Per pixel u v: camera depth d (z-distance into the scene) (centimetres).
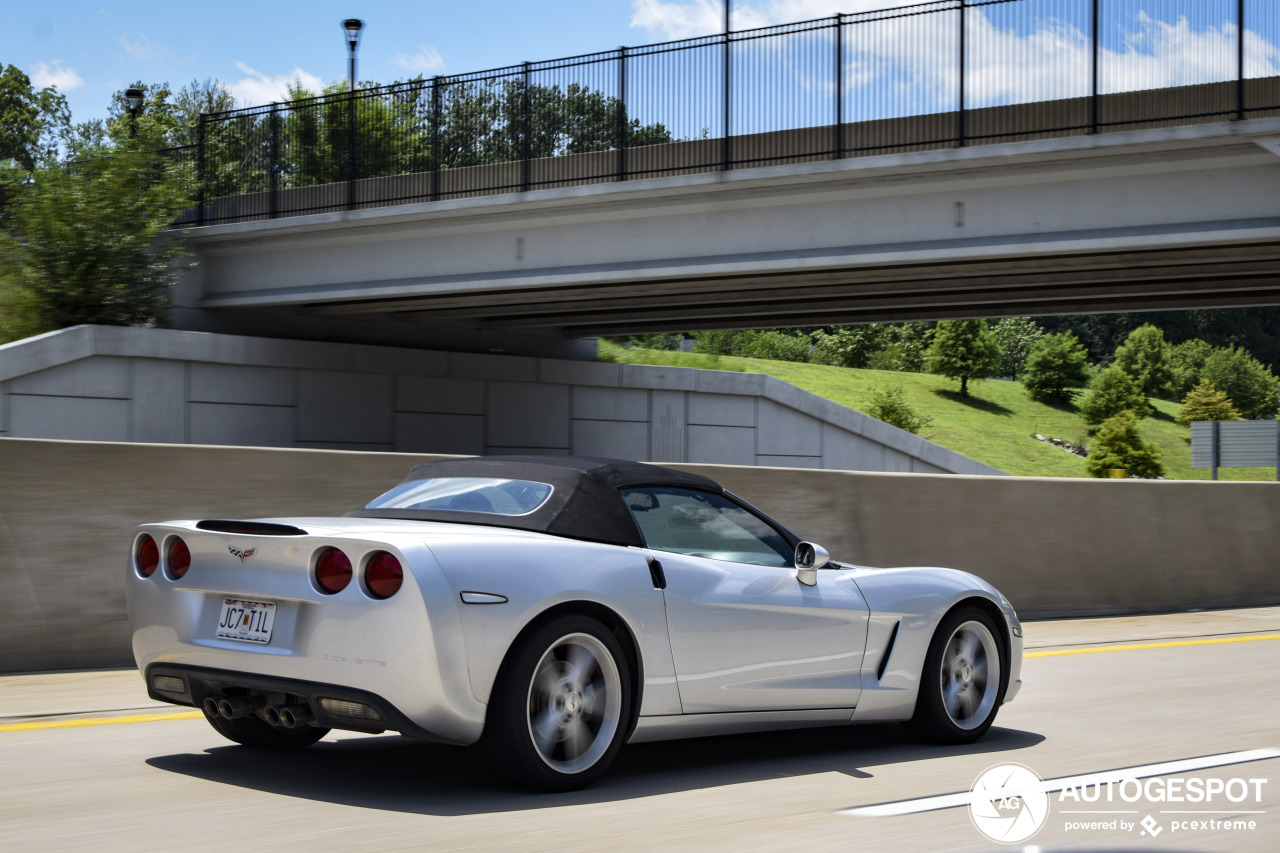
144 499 879
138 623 534
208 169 2909
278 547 488
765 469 1195
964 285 2469
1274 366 13175
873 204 2131
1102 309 2772
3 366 2366
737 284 2453
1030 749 641
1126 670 966
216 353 2706
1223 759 616
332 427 2941
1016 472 6253
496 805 483
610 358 3862
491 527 525
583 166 2417
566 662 504
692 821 470
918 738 648
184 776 535
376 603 465
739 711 557
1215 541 1531
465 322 3378
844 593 603
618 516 544
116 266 2647
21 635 822
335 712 479
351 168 2706
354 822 455
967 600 662
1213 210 1862
